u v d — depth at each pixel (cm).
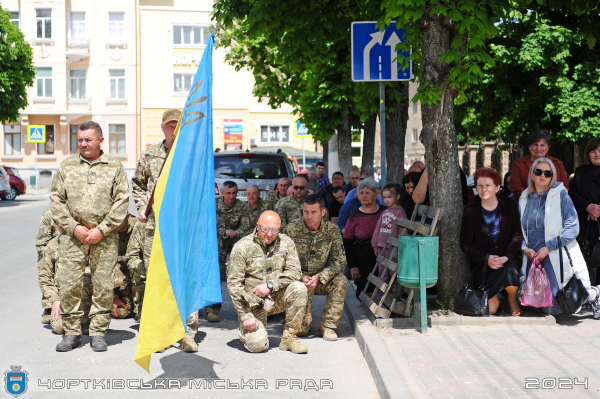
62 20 4322
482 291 665
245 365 566
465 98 726
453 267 704
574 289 646
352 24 798
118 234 668
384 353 542
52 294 715
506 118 2294
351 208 959
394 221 733
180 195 514
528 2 782
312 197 661
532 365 512
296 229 671
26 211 2533
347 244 802
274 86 2211
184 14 4441
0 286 952
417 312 647
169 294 495
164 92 4447
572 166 2219
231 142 4547
